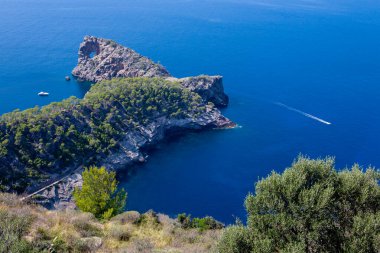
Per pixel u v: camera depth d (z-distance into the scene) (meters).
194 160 164.50
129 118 180.00
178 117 190.25
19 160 140.38
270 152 167.00
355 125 188.62
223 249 26.05
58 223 34.19
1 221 28.89
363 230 23.17
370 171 26.53
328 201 24.19
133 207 133.75
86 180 58.28
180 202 136.38
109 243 34.44
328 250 24.09
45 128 153.12
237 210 130.88
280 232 24.62
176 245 38.25
